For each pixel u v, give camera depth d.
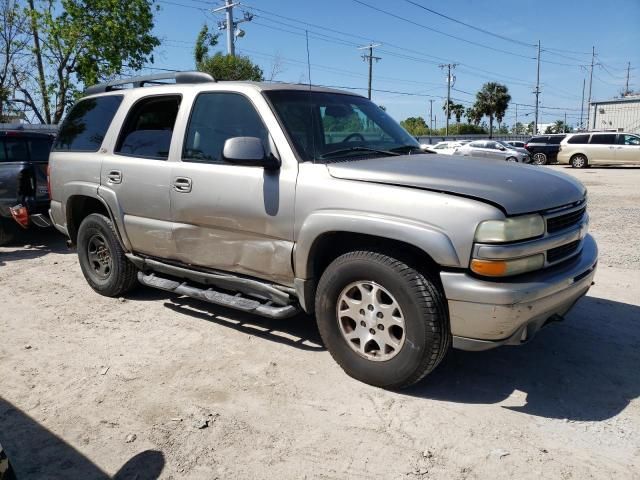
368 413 3.36
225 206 4.12
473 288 3.12
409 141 4.71
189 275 4.61
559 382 3.73
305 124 4.05
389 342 3.49
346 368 3.73
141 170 4.73
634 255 7.18
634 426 3.21
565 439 3.09
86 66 19.64
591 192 15.23
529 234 3.23
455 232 3.15
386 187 3.42
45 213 7.75
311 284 3.86
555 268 3.44
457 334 3.27
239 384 3.73
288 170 3.81
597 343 4.35
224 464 2.91
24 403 3.53
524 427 3.21
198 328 4.71
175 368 3.98
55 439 3.15
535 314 3.23
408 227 3.25
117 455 3.00
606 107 46.00
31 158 8.68
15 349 4.34
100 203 5.44
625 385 3.69
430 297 3.27
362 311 3.59
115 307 5.29
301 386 3.69
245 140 3.69
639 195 14.35
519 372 3.87
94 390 3.68
